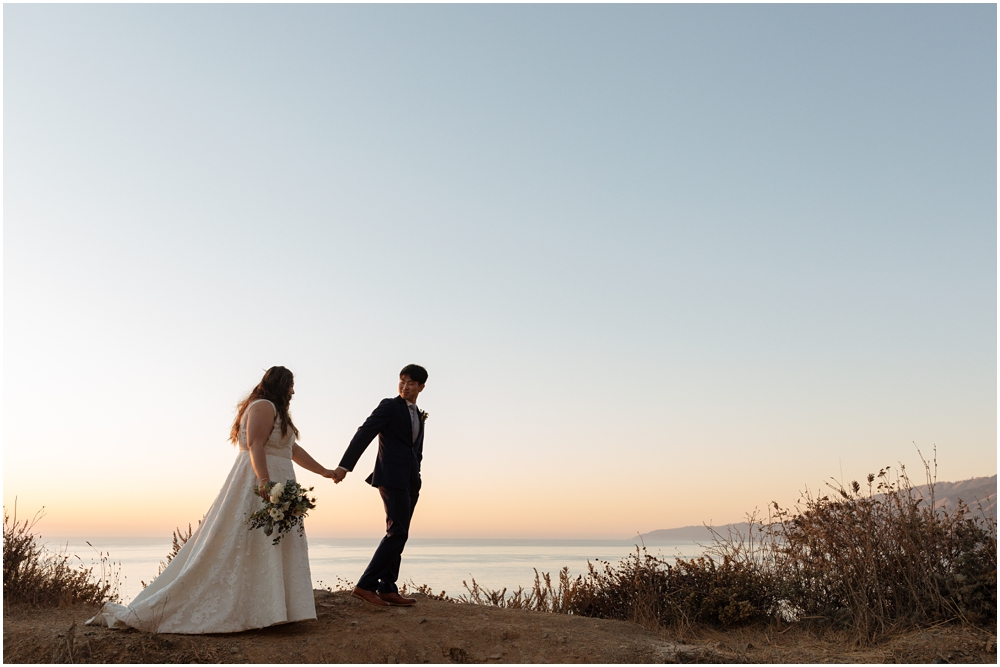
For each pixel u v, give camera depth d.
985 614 5.56
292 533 5.05
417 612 5.70
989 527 5.99
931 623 5.75
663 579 6.94
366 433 5.72
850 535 6.45
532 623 5.75
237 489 4.96
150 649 4.29
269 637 4.73
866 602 5.88
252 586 4.79
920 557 6.16
